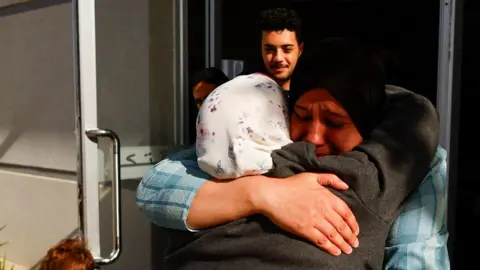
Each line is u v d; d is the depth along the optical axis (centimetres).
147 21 240
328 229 125
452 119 230
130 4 233
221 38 277
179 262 143
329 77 133
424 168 136
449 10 227
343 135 135
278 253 127
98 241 204
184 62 255
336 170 129
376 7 281
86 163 200
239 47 289
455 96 230
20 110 327
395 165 131
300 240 127
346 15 298
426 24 255
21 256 330
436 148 141
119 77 229
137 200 158
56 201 304
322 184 130
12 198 336
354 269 126
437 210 137
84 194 200
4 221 343
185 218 140
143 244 237
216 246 134
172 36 251
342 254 126
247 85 145
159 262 242
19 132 329
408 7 264
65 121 294
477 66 230
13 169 336
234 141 135
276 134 138
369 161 131
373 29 283
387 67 253
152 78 243
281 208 127
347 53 136
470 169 233
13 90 331
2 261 327
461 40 229
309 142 136
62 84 294
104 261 200
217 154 137
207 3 268
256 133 135
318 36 309
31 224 322
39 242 317
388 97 152
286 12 231
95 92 201
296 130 141
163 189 149
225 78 236
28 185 323
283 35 230
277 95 146
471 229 235
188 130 257
